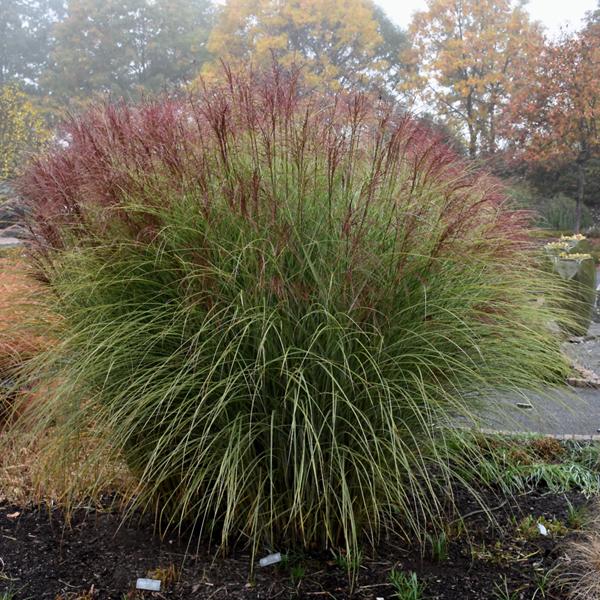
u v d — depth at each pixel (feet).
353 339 8.29
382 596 8.05
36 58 155.94
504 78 97.40
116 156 9.16
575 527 9.99
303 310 8.29
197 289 8.45
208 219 8.39
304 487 8.53
